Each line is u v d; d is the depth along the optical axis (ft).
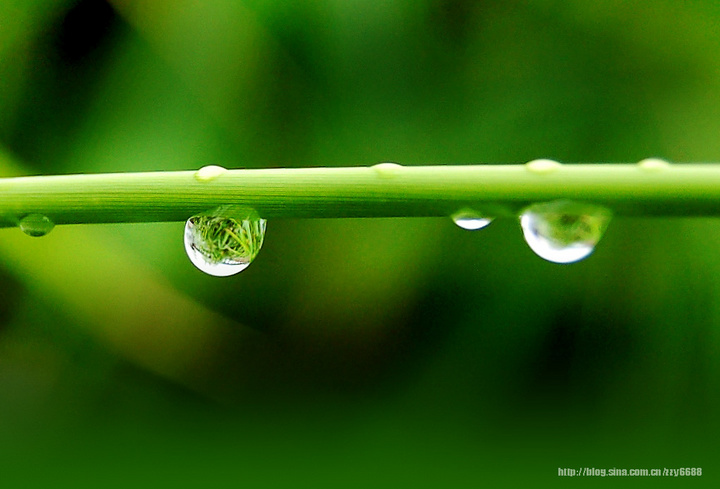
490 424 0.50
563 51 0.50
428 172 0.37
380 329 0.51
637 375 0.49
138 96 0.47
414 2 0.49
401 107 0.50
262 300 0.51
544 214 0.37
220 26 0.48
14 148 0.47
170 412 0.51
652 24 0.49
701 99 0.49
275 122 0.49
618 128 0.50
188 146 0.47
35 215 0.37
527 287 0.49
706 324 0.47
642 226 0.48
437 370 0.51
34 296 0.48
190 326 0.49
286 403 0.51
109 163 0.47
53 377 0.50
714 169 0.36
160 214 0.37
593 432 0.49
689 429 0.48
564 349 0.50
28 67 0.47
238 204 0.37
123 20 0.48
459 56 0.50
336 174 0.37
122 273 0.47
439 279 0.49
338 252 0.50
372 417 0.51
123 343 0.48
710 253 0.47
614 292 0.49
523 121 0.50
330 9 0.48
